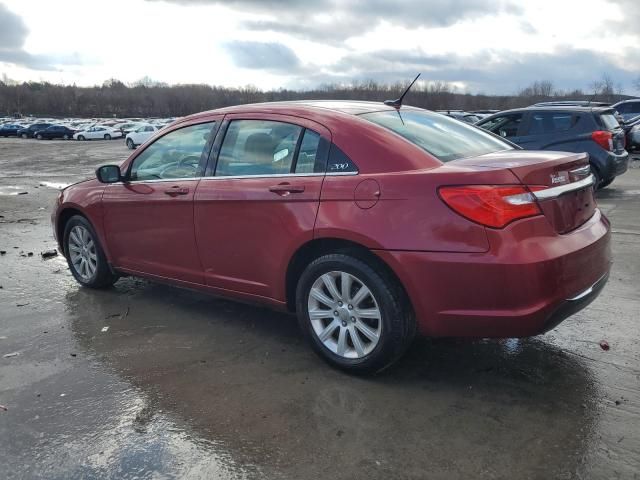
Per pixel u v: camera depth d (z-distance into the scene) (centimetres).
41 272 609
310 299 367
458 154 361
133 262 487
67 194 546
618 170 1009
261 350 399
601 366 361
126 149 3406
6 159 2598
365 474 262
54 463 275
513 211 300
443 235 307
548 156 343
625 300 475
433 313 317
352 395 333
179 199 431
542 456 271
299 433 296
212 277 423
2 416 318
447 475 260
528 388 336
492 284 299
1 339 425
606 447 276
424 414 311
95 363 382
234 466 271
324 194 348
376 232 324
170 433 298
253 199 382
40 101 13188
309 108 386
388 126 366
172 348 405
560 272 306
